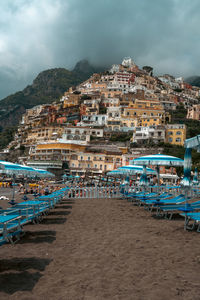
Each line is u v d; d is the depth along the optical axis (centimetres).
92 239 771
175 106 13262
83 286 443
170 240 750
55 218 1161
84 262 566
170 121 10812
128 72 17875
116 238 779
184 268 520
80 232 868
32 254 632
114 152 7525
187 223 907
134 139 8556
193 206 1014
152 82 17350
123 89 14400
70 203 1786
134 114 10412
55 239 777
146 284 445
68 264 555
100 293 415
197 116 11600
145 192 1902
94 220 1100
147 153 7531
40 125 12200
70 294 414
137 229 907
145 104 11219
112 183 3538
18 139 12350
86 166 7500
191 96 17000
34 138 10506
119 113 10475
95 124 10494
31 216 947
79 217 1182
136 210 1406
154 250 651
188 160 1155
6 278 484
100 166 7406
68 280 470
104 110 12031
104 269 521
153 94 13925
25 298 404
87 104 12212
